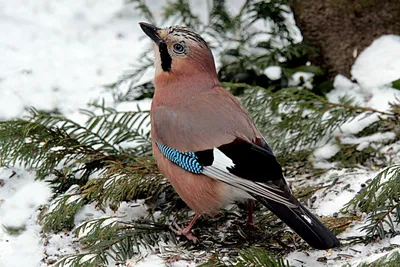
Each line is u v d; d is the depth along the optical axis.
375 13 12.48
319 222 7.99
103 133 10.99
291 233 8.92
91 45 14.77
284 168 10.74
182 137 8.95
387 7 12.42
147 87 13.22
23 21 15.41
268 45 13.49
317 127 11.12
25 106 12.58
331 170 10.44
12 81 13.33
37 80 13.41
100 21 15.56
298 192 9.73
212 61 9.67
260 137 9.00
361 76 12.38
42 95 12.91
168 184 9.97
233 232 9.22
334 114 11.12
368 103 11.87
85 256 8.43
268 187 8.18
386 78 12.12
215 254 8.40
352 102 11.82
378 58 12.38
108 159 10.23
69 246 8.91
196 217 9.16
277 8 13.64
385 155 10.66
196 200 8.97
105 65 14.03
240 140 8.67
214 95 9.34
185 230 9.08
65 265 8.41
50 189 10.00
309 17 12.96
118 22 15.59
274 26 14.19
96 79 13.55
